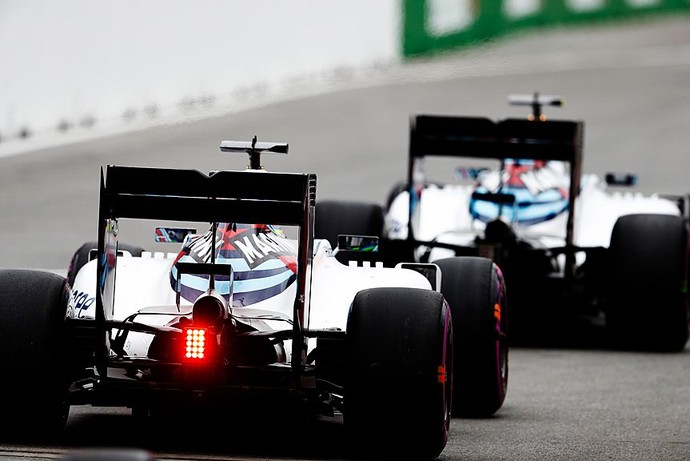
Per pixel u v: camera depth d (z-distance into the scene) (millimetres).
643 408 33375
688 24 134500
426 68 112312
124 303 27469
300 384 24859
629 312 43094
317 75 105062
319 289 27844
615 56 119188
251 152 28578
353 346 24859
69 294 25984
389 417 24688
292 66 102250
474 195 42500
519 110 96125
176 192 24969
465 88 104625
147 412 26109
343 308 27359
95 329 25109
